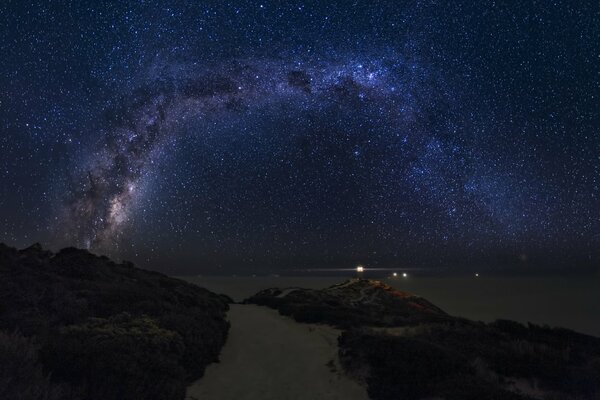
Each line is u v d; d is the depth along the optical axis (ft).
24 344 28.50
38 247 74.79
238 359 50.34
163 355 37.68
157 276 93.56
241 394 37.93
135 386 29.40
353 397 37.70
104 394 27.50
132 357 33.09
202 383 40.40
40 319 39.75
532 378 40.60
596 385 38.83
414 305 117.60
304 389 39.65
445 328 58.75
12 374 24.36
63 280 57.31
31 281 51.55
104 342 34.47
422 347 42.47
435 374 37.96
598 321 180.55
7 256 62.49
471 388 34.06
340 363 46.73
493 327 67.77
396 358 41.04
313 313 80.53
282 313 89.20
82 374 28.55
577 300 279.69
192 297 77.46
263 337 63.62
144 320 45.16
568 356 46.98
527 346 48.19
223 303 96.73
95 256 80.48
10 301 44.45
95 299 52.16
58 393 24.30
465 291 334.03
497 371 41.70
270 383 41.32
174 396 31.83
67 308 45.68
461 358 41.04
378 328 69.72
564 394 37.55
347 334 55.57
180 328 46.19
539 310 218.38
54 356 29.14
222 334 58.80
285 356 51.90
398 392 36.27
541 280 502.79
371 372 41.09
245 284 358.02
